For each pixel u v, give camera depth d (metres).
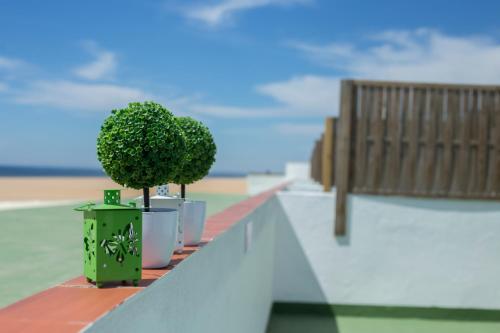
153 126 2.54
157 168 2.55
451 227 8.59
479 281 8.58
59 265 5.05
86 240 2.12
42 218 9.32
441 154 8.48
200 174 3.79
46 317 1.51
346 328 7.96
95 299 1.75
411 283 8.67
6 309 1.61
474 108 8.39
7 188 33.00
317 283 8.88
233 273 3.97
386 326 8.12
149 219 2.31
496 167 8.41
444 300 8.62
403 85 8.46
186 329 2.55
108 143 2.50
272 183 27.11
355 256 8.78
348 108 8.59
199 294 2.82
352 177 8.73
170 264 2.44
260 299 6.32
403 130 8.53
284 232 8.93
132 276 2.01
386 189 8.62
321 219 8.88
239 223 4.23
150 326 2.01
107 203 2.12
